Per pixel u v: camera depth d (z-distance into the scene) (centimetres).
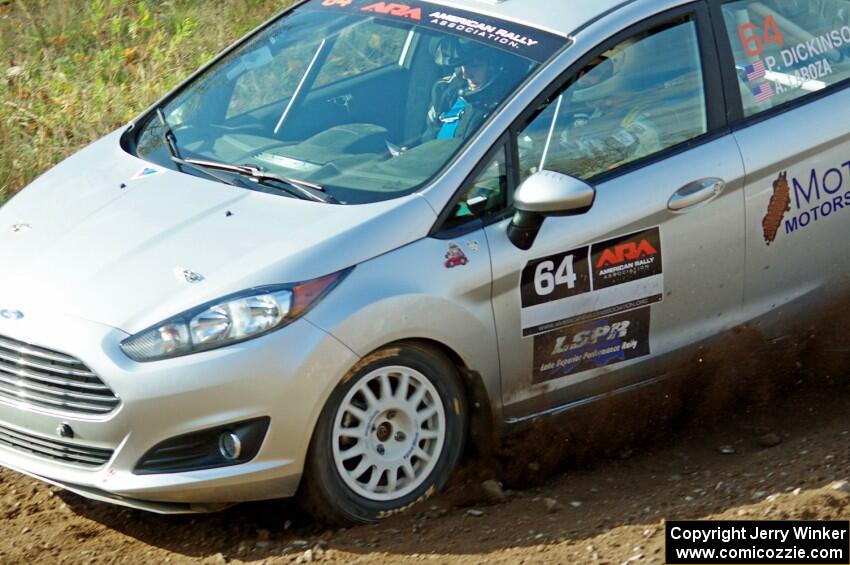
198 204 1120
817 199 1258
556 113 1144
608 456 1213
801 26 1295
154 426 967
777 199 1228
